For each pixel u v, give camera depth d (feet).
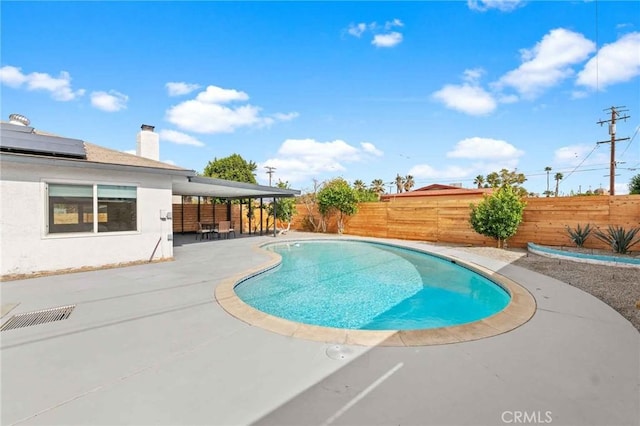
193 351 11.48
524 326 13.83
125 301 17.58
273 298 22.29
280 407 8.23
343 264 34.40
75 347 11.83
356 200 59.11
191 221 62.59
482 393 8.80
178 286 20.92
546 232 37.32
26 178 23.06
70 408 8.20
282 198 65.36
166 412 8.04
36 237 23.52
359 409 8.12
